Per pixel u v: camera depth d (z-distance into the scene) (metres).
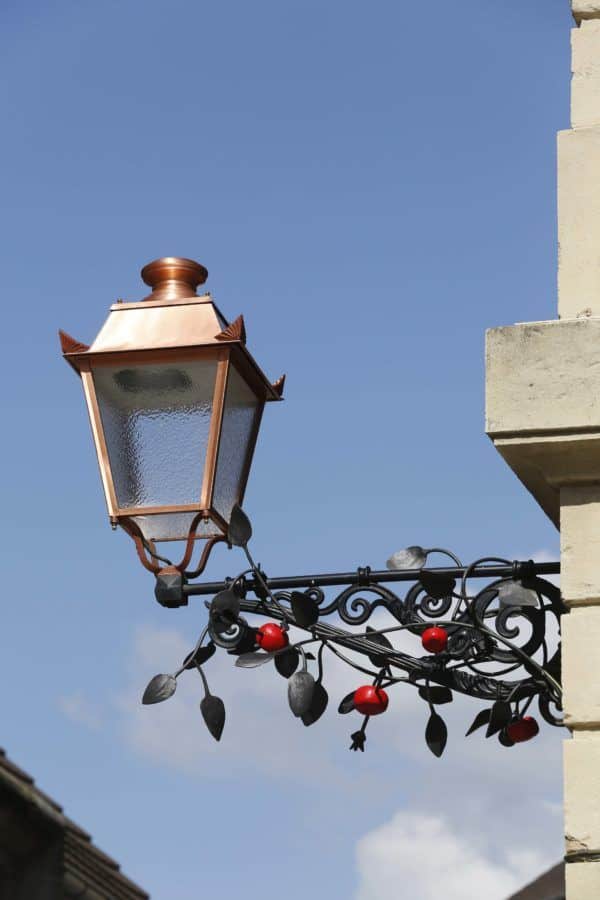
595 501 4.84
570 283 5.13
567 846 4.47
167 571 5.66
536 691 5.04
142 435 5.80
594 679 4.63
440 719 5.29
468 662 5.12
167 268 6.14
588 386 4.83
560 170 5.27
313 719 5.38
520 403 4.86
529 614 5.02
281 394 6.15
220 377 5.80
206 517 5.68
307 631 5.32
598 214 5.19
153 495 5.73
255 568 5.47
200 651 5.53
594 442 4.79
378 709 5.23
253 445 6.04
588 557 4.77
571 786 4.52
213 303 5.99
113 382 5.87
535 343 4.90
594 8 5.45
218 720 5.49
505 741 5.16
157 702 5.51
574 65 5.41
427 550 5.28
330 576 5.35
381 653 5.25
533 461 4.87
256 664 5.38
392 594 5.26
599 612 4.71
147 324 5.93
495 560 5.12
